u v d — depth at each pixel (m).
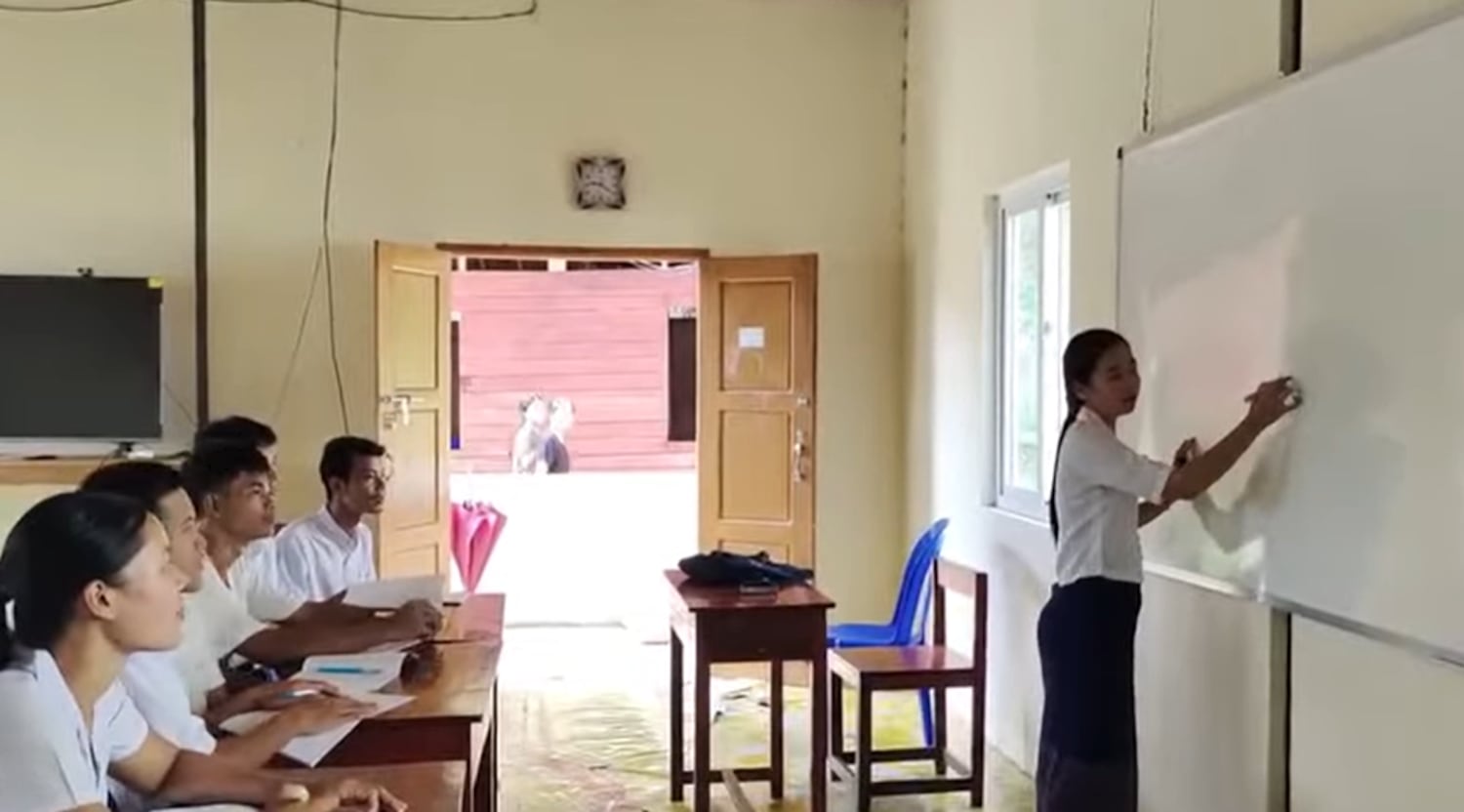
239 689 2.65
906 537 6.37
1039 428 4.82
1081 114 4.21
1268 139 3.02
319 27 5.97
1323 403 2.80
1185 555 3.45
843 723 5.04
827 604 3.99
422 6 6.05
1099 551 3.21
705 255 6.28
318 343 5.98
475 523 7.24
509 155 6.12
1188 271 3.41
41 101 5.78
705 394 6.34
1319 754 2.88
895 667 4.26
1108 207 4.00
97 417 5.66
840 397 6.40
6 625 1.74
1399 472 2.55
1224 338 3.22
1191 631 3.45
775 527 6.25
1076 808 3.22
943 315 5.77
